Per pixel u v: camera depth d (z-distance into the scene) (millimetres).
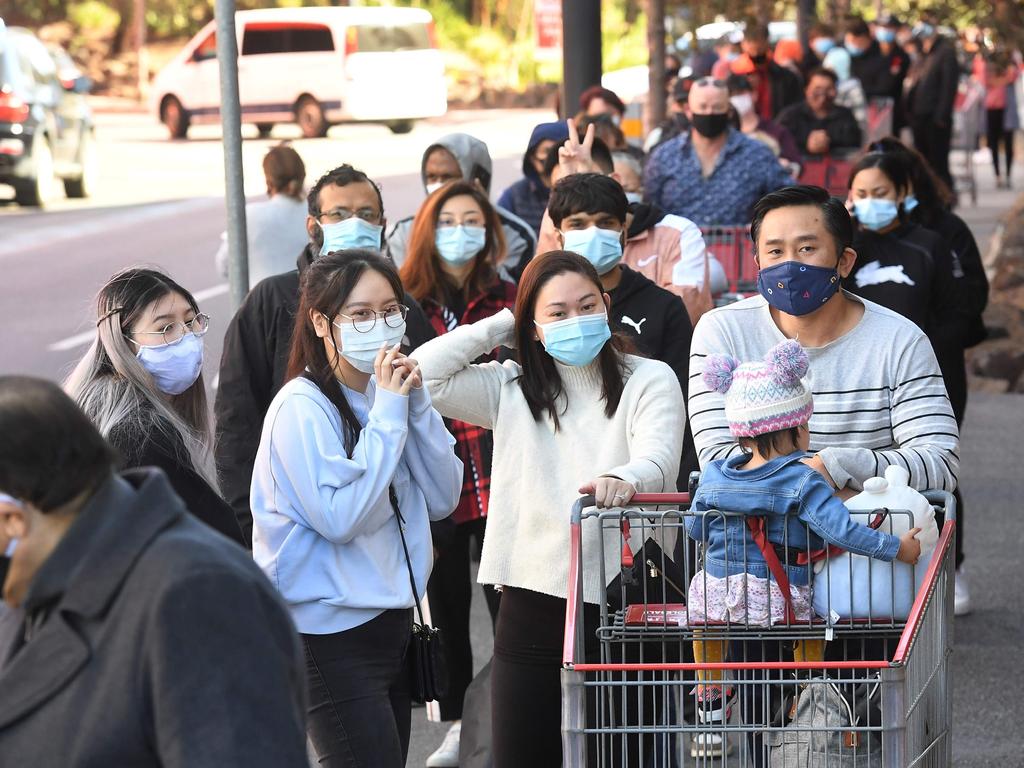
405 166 78188
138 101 137375
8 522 6828
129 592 6734
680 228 18750
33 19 146500
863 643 11211
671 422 12617
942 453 11945
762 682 10000
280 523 11648
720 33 58312
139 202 68062
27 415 6754
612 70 139375
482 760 13656
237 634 6676
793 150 35562
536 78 148375
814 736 10594
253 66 99000
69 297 44938
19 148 63000
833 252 12219
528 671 12742
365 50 98000
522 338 12719
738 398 11148
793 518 11070
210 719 6547
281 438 11547
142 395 11453
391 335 11781
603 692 10805
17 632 7195
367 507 11367
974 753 15852
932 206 19734
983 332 20422
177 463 11383
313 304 11789
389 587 11758
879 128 52656
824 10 70875
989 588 21281
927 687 10758
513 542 12750
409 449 12062
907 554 10938
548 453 12672
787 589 11055
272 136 101188
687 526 11391
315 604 11586
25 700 6762
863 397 12375
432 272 17484
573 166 18969
